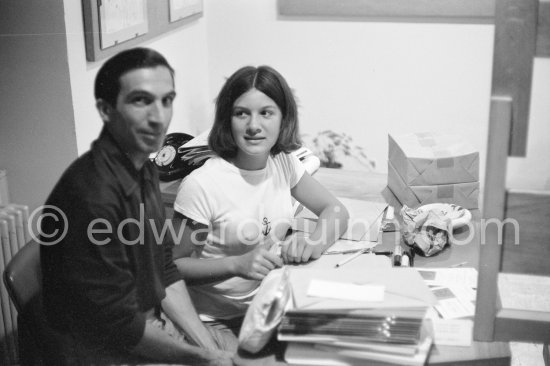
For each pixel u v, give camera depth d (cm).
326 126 333
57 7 213
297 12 316
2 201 226
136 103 152
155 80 153
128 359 157
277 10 320
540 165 301
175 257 173
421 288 136
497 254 127
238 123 169
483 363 132
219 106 171
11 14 215
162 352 156
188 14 303
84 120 230
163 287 164
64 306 150
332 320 130
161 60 156
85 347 153
